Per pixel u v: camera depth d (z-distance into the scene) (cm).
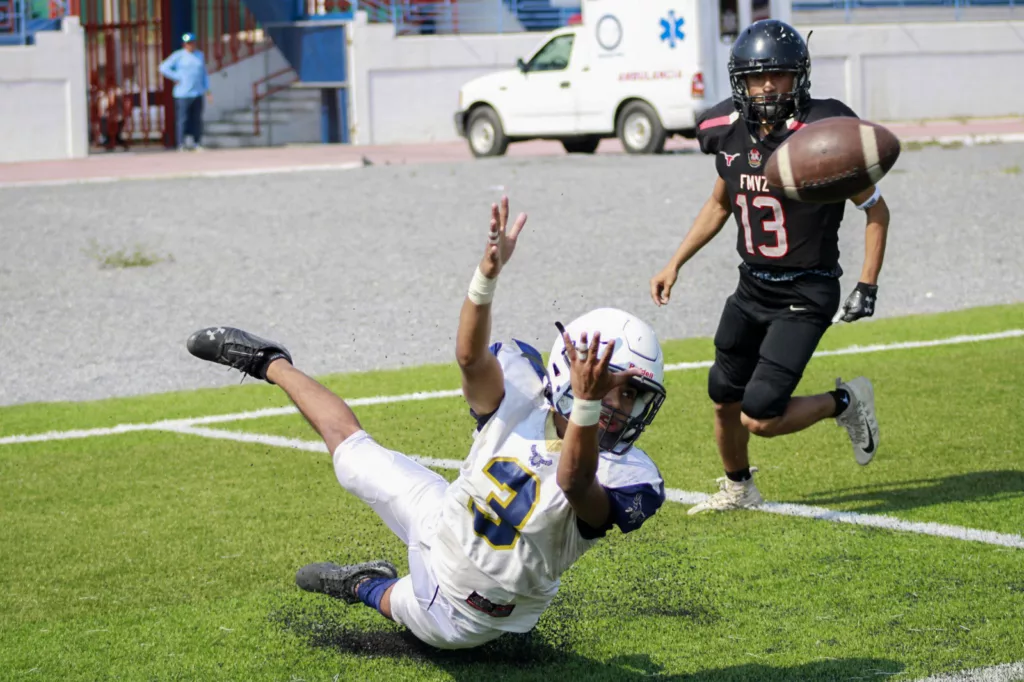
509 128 8444
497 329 3984
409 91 10388
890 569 1903
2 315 4344
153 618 1798
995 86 11544
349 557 2039
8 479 2566
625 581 1886
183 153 9556
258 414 3122
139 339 4022
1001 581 1836
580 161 7669
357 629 1744
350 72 10244
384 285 4662
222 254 5216
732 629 1695
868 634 1661
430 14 10738
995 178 6656
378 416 3011
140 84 10331
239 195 6531
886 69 11288
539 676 1572
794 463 2534
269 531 2189
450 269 4884
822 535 2077
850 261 5047
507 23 10819
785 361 2067
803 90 2030
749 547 2028
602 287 4575
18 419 3123
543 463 1379
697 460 2575
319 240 5441
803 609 1758
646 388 1327
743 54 2019
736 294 2180
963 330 3841
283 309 4350
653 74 7875
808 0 11669
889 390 3095
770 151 2052
